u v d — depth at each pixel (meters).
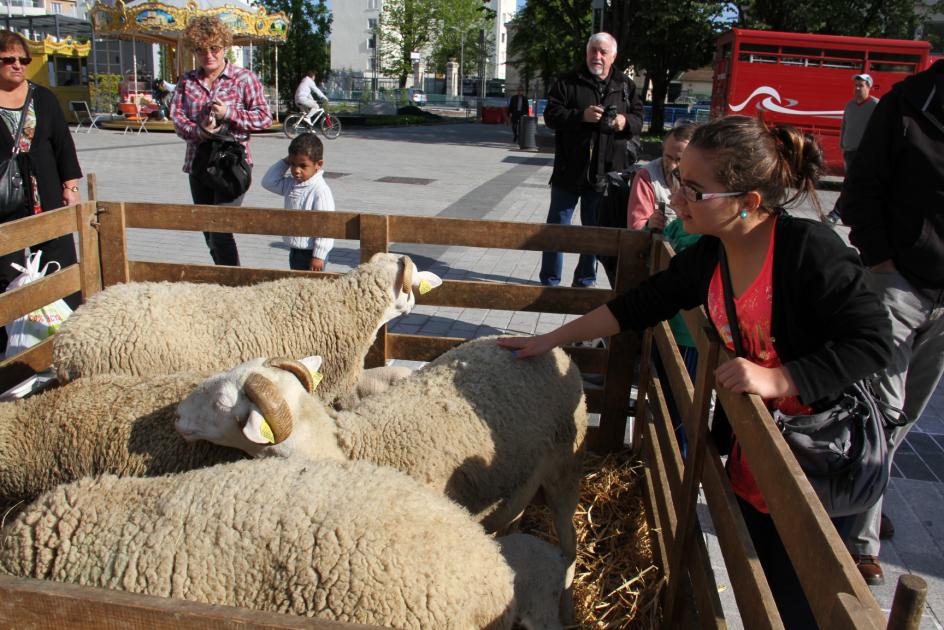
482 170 18.00
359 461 2.32
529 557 2.53
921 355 3.46
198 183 6.10
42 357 4.34
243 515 2.02
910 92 3.24
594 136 6.68
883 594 3.32
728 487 2.22
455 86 68.75
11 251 3.89
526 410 3.01
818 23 24.27
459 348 3.25
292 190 5.61
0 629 1.57
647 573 3.28
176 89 5.97
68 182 5.40
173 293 3.78
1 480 2.95
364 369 4.46
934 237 3.19
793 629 2.48
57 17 32.56
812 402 2.13
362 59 80.38
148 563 1.95
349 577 1.92
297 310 3.78
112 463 2.85
